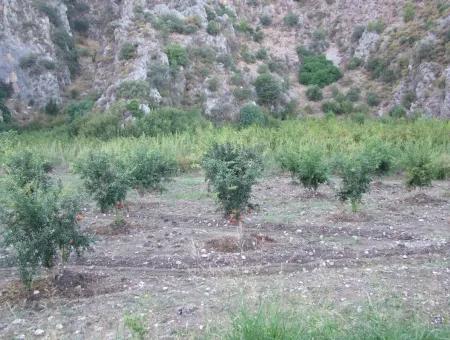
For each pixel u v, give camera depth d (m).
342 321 5.21
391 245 8.80
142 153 12.88
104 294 6.58
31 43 41.03
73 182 16.33
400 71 41.53
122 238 9.49
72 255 8.25
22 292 6.55
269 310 5.14
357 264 7.79
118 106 32.00
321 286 6.61
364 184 11.09
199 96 37.22
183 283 6.95
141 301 6.22
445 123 28.53
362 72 44.59
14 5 41.56
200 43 40.88
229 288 6.61
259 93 40.34
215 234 9.64
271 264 7.77
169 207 12.52
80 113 35.72
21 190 6.47
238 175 9.15
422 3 45.59
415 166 13.65
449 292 6.40
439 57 38.72
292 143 21.00
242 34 47.66
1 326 5.70
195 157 19.34
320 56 47.69
